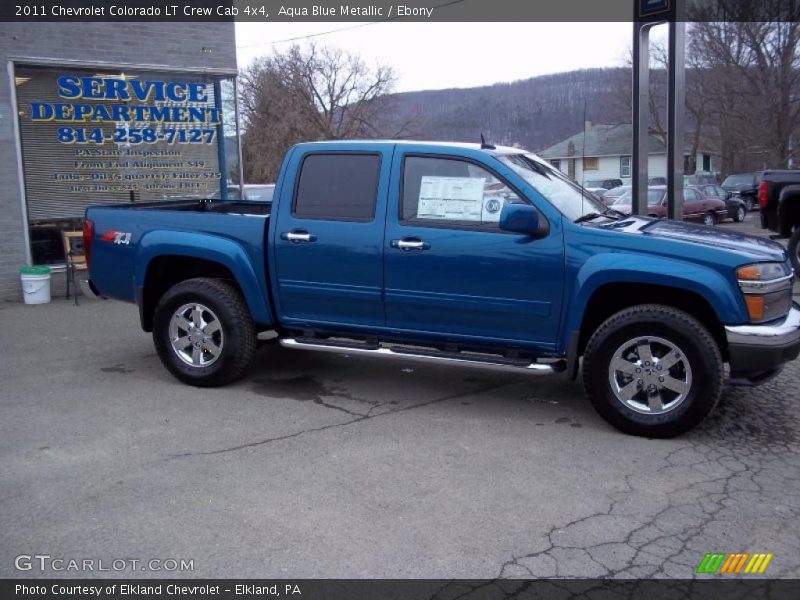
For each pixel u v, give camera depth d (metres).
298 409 5.82
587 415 5.64
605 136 25.31
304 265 5.93
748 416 5.54
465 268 5.43
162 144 11.88
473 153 5.53
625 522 3.93
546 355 5.46
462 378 6.66
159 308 6.39
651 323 4.96
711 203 24.52
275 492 4.31
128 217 6.62
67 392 6.30
